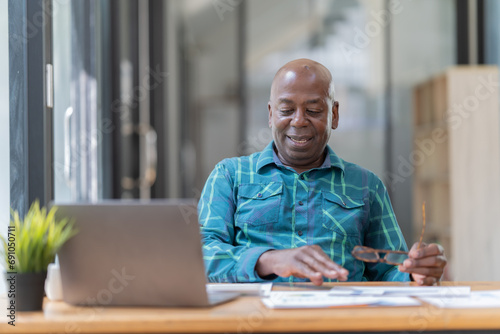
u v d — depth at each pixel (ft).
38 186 7.49
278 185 6.28
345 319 3.93
